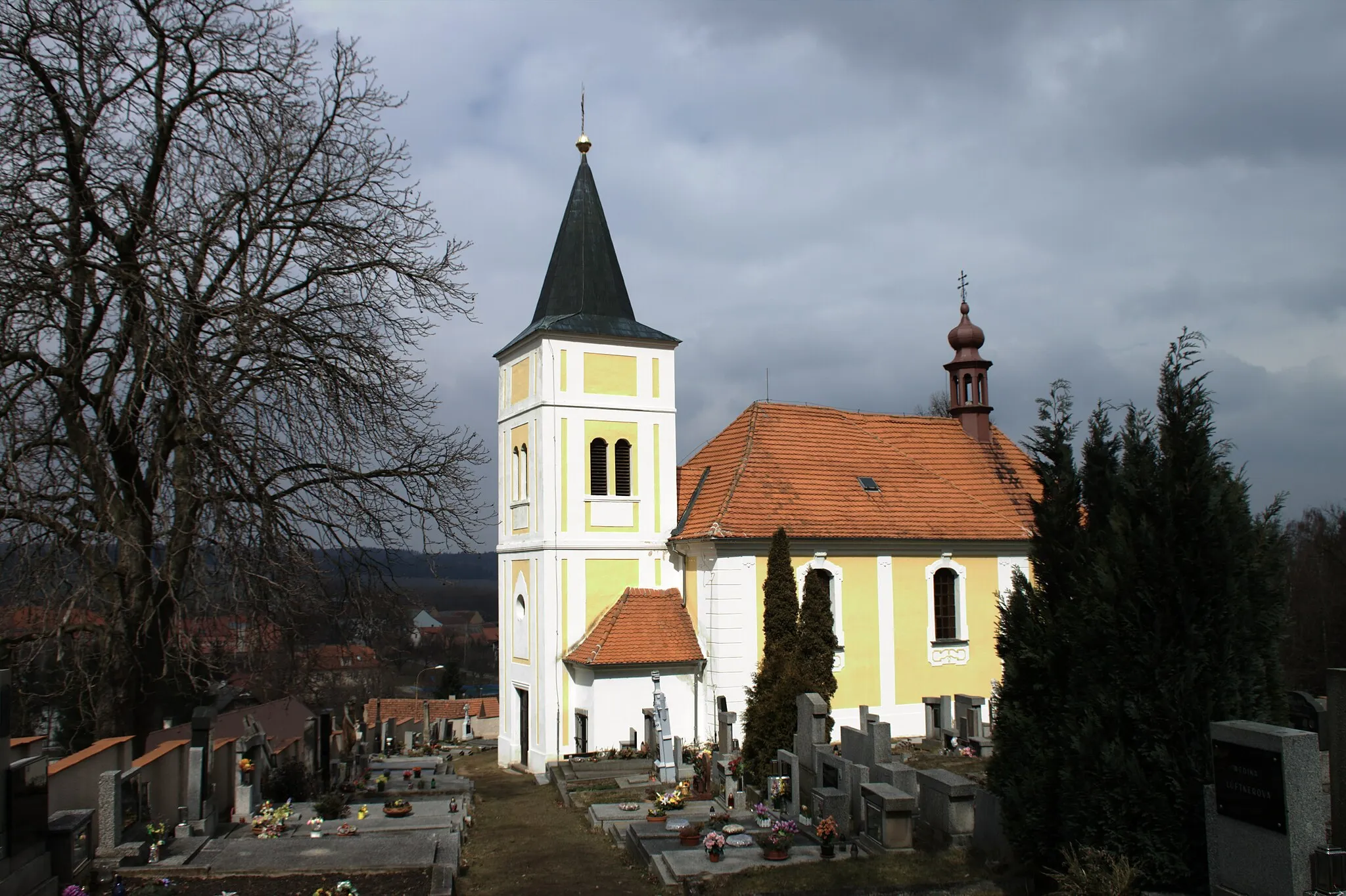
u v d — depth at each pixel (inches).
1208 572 450.6
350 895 514.6
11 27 677.9
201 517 691.4
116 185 706.8
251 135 786.2
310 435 767.7
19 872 464.4
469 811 885.8
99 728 714.8
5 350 660.7
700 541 1171.9
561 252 1301.7
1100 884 437.1
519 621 1299.2
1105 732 469.1
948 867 572.1
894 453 1374.3
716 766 911.0
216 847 622.5
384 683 2415.1
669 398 1289.4
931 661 1259.8
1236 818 414.9
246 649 774.5
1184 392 471.5
